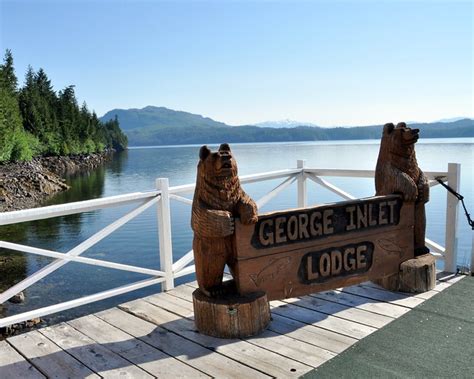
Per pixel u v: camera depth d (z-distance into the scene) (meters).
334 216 3.41
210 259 3.02
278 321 3.22
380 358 2.62
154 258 8.87
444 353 2.65
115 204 3.58
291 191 17.45
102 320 3.40
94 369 2.64
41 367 2.69
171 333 3.11
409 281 3.66
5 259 8.68
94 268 8.05
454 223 4.13
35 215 3.03
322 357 2.66
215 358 2.70
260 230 3.10
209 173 2.97
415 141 3.72
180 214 13.70
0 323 3.02
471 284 3.86
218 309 2.96
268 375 2.48
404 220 3.76
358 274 3.53
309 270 3.31
